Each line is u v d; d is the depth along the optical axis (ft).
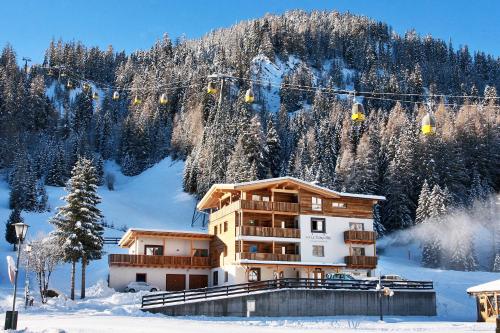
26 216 293.64
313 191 186.39
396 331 99.30
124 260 177.27
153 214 352.90
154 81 610.65
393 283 155.43
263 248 179.83
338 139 406.82
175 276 185.98
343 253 185.47
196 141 456.04
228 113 428.56
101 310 131.95
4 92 501.56
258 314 132.16
